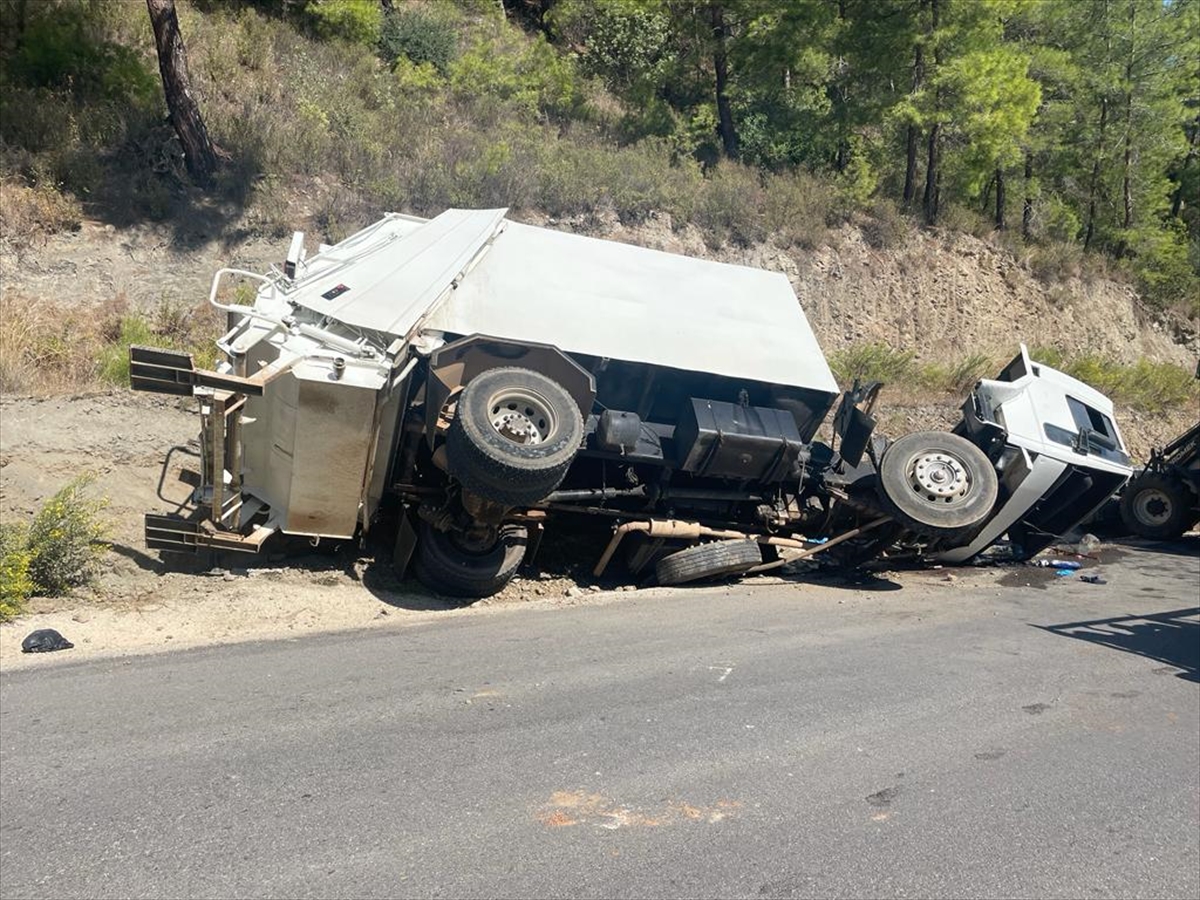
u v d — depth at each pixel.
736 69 24.41
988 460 10.19
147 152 15.07
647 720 5.41
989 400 11.19
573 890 3.56
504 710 5.38
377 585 8.48
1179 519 15.10
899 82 23.62
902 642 7.81
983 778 5.05
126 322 12.41
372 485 8.23
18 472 8.42
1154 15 28.11
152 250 14.14
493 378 7.66
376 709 5.25
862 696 6.22
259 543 7.79
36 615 6.86
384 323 7.90
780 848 4.05
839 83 24.97
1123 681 7.20
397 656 6.39
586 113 23.16
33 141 14.45
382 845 3.75
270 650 6.41
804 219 21.08
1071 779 5.18
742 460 9.10
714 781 4.65
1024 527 12.06
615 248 10.03
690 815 4.27
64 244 13.58
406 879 3.52
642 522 9.22
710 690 6.07
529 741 4.94
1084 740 5.82
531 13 30.28
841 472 10.49
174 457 9.30
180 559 8.13
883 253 22.22
